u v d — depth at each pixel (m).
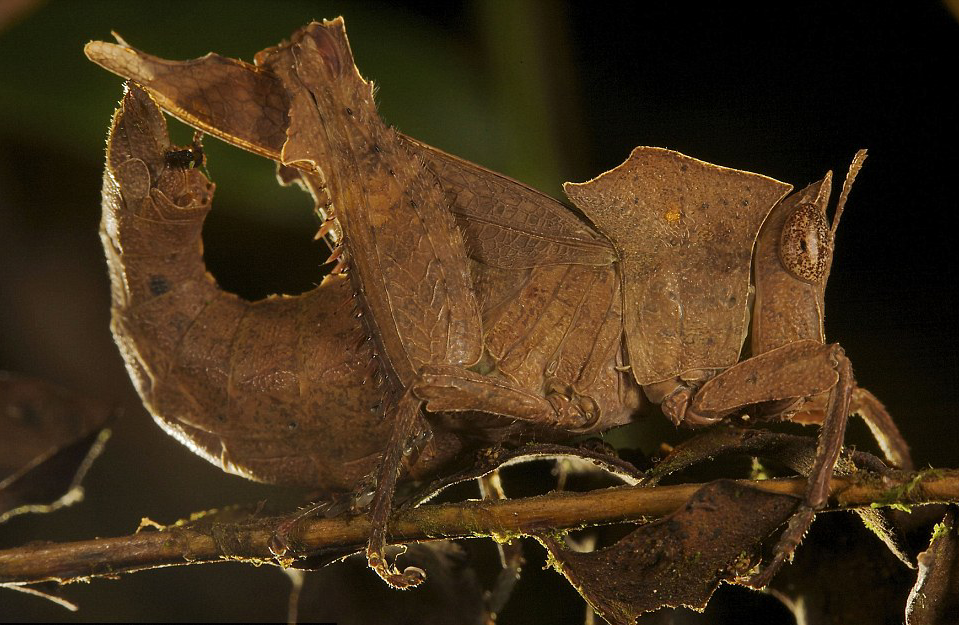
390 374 0.18
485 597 0.19
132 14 0.21
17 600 0.22
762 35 0.23
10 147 0.23
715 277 0.19
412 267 0.18
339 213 0.18
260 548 0.18
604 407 0.19
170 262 0.19
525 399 0.18
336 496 0.18
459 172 0.19
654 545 0.18
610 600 0.18
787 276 0.19
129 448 0.23
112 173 0.18
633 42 0.23
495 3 0.22
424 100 0.21
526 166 0.22
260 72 0.18
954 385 0.22
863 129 0.23
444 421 0.19
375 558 0.18
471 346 0.18
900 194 0.23
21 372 0.23
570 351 0.19
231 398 0.19
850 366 0.18
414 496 0.18
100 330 0.23
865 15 0.23
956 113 0.22
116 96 0.21
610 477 0.19
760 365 0.18
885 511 0.18
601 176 0.19
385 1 0.21
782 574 0.19
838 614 0.18
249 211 0.22
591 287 0.19
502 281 0.19
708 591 0.18
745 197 0.19
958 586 0.18
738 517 0.17
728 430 0.18
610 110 0.23
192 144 0.18
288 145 0.18
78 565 0.18
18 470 0.20
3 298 0.23
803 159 0.23
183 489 0.22
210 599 0.21
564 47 0.22
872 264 0.22
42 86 0.21
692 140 0.23
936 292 0.22
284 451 0.19
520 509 0.18
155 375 0.19
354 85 0.18
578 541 0.19
